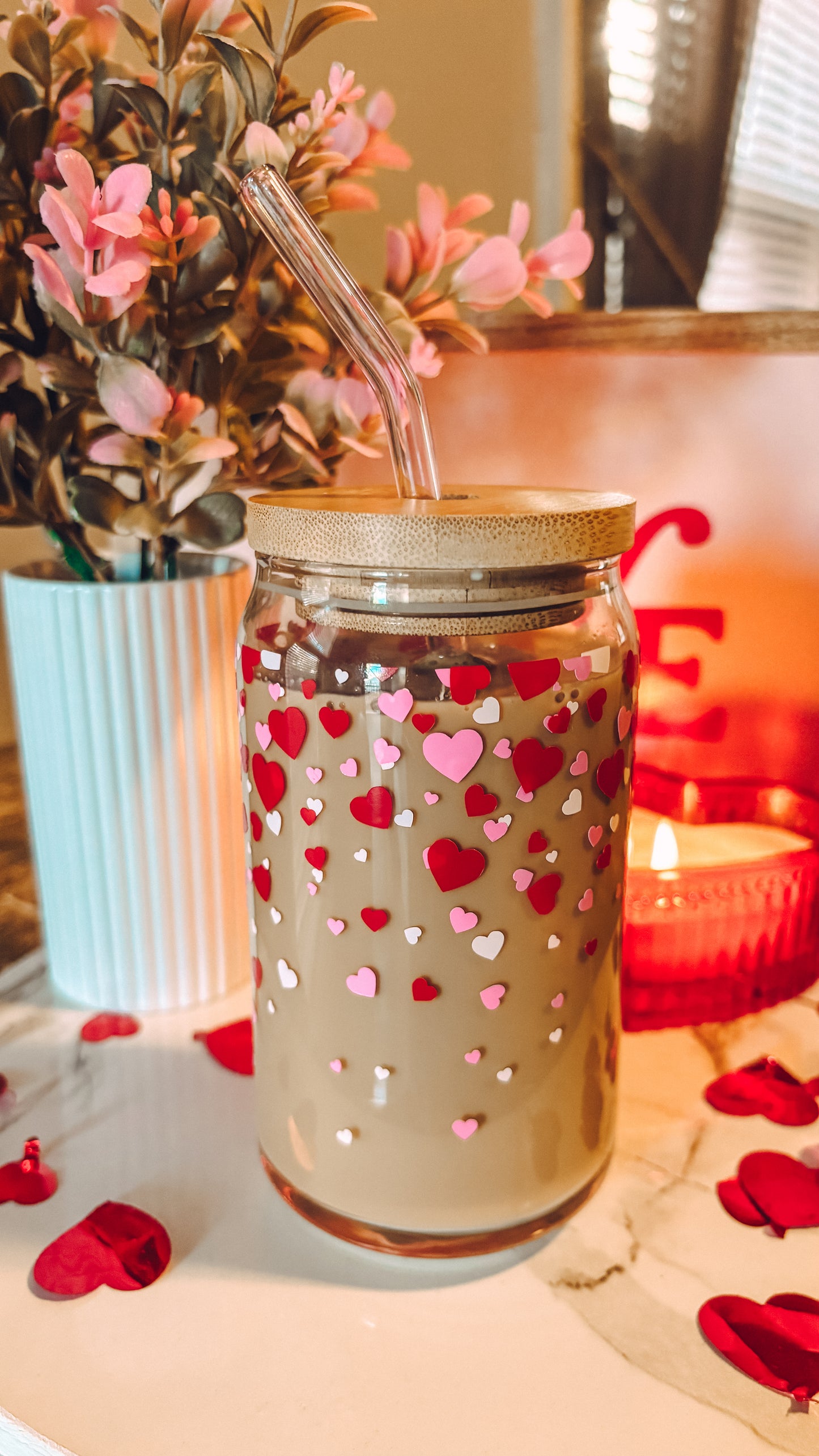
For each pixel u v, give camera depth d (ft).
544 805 0.86
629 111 1.48
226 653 1.19
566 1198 0.97
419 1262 0.95
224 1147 1.07
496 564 0.81
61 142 1.09
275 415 1.18
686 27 1.48
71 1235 0.95
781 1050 1.20
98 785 1.18
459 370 1.34
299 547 0.84
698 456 1.30
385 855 0.85
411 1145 0.91
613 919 0.94
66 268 0.98
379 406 1.10
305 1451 0.82
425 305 1.15
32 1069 1.16
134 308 1.03
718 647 1.34
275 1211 1.00
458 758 0.83
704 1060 1.19
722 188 1.57
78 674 1.14
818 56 1.71
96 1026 1.22
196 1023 1.24
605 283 1.53
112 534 1.17
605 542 0.85
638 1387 0.86
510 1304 0.92
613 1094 0.99
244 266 1.06
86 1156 1.05
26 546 1.75
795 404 1.27
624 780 0.92
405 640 0.83
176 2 0.97
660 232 1.54
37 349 1.11
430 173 1.44
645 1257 0.96
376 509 0.85
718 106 1.52
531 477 1.35
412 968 0.87
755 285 1.72
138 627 1.13
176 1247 0.96
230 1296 0.92
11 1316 0.90
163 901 1.22
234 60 1.00
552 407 1.32
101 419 1.30
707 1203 1.01
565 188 1.47
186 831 1.20
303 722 0.86
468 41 1.41
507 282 1.12
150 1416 0.84
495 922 0.87
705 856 1.22
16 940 1.41
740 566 1.32
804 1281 0.94
